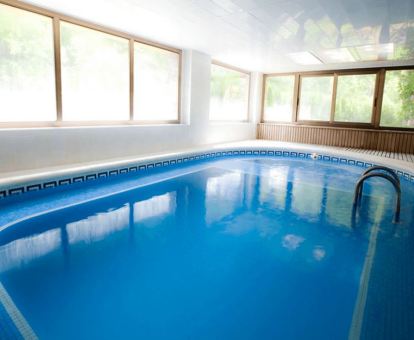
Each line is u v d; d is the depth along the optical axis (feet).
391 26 15.65
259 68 30.55
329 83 29.66
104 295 7.15
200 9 14.24
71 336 5.78
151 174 19.20
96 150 17.72
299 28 16.47
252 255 9.34
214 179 18.84
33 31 15.72
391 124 26.86
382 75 26.53
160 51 22.53
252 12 14.28
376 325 6.21
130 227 11.37
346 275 8.20
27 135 14.51
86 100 19.80
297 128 31.37
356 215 12.96
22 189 13.00
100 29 17.60
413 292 7.43
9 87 15.28
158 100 24.36
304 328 6.16
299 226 11.71
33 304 6.70
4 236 10.12
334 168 22.72
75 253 9.20
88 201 13.79
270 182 18.49
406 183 18.15
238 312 6.64
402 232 11.19
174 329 6.07
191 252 9.49
